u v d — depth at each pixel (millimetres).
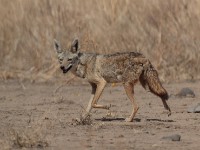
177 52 55375
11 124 35406
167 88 49719
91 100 37344
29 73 55781
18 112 39938
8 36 60125
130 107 41656
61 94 47969
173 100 44375
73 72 37969
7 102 44781
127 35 57094
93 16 58344
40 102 44250
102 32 56812
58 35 58062
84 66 37406
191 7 58719
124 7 59250
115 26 57469
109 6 59156
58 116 38156
